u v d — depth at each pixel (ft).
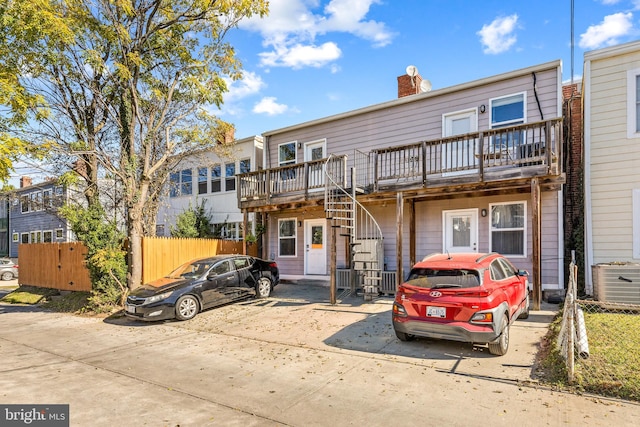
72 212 36.70
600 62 32.17
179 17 37.35
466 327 18.25
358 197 36.22
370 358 19.48
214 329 27.14
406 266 40.50
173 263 41.45
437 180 31.68
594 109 32.22
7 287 65.16
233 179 56.39
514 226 35.04
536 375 16.30
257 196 43.39
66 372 18.84
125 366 19.58
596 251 31.50
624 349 17.70
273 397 15.02
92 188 41.83
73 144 37.91
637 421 12.22
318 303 34.45
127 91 39.17
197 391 15.85
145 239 39.14
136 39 38.29
